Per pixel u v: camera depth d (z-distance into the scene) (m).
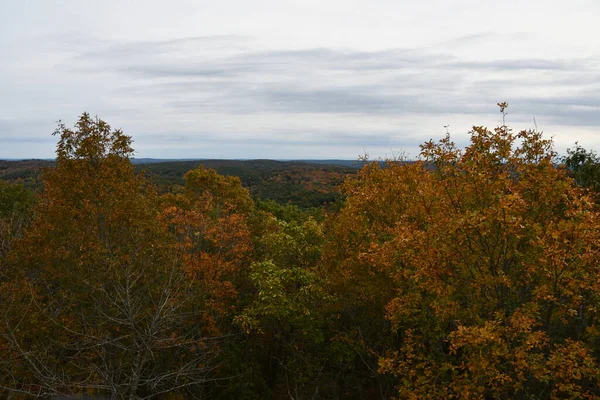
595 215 8.85
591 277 8.88
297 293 15.92
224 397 18.33
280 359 20.08
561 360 8.84
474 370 9.44
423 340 13.43
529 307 9.77
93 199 14.13
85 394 12.37
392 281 14.06
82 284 13.48
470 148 10.59
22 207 26.70
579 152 18.86
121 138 14.82
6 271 13.34
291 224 19.61
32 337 12.99
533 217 10.55
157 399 16.80
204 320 16.75
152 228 15.23
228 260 19.19
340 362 18.50
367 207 15.06
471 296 10.95
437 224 10.43
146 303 14.56
